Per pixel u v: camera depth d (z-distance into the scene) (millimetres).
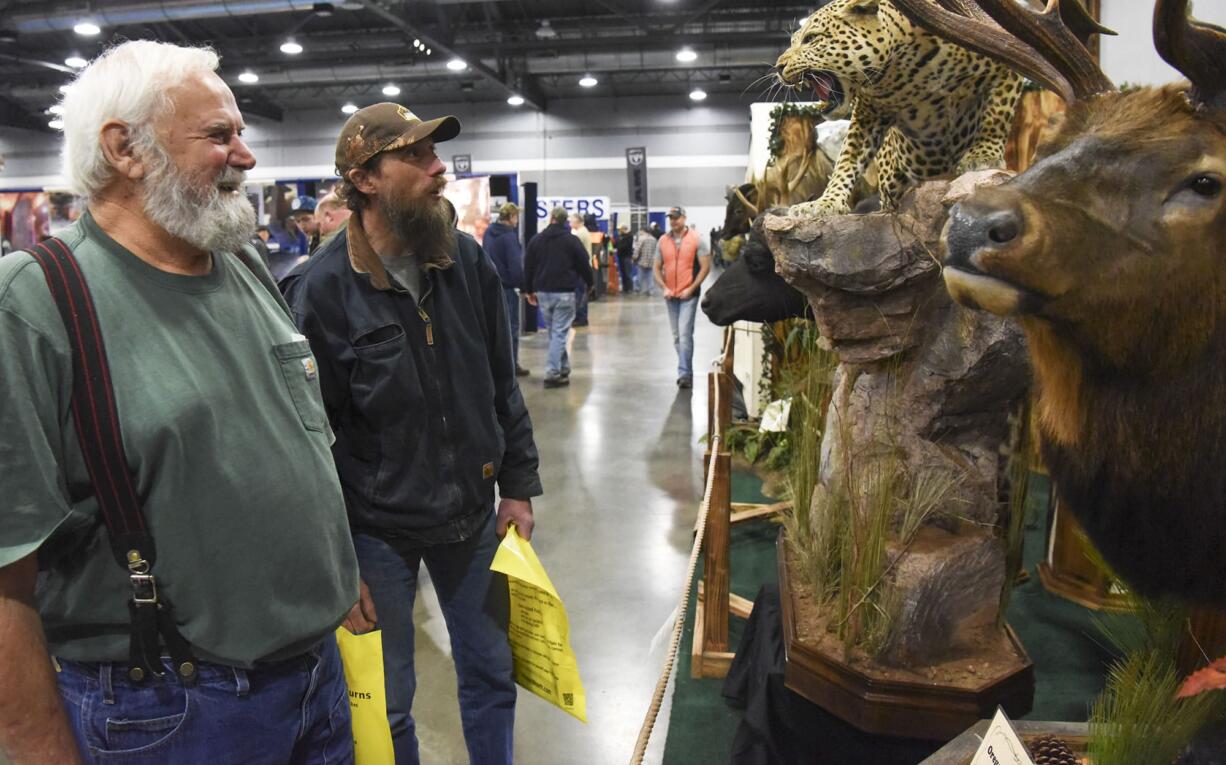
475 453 1892
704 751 2404
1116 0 3326
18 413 1008
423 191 1753
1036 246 846
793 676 1780
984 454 1795
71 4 12320
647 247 18719
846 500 1890
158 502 1128
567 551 4039
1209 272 898
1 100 20734
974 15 1159
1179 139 886
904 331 1746
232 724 1241
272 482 1240
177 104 1134
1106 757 1062
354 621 1798
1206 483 938
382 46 16672
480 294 1956
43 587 1156
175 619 1171
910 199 1715
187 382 1153
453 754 2508
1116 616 1369
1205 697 1020
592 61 16859
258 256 1454
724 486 2707
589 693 2805
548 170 23094
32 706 1039
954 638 1721
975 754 1054
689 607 3350
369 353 1753
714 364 3158
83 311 1084
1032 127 3510
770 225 1771
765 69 16578
